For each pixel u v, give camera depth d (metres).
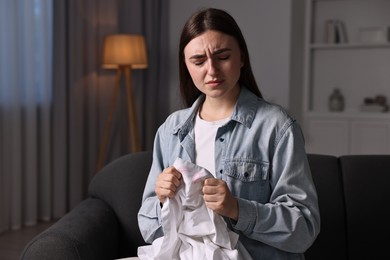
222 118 1.26
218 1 4.54
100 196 1.75
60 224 1.41
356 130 4.26
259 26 4.38
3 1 3.35
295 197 1.13
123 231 1.68
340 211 1.66
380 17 4.37
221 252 1.11
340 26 4.39
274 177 1.17
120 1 4.22
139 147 4.14
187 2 4.63
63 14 3.68
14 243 3.20
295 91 4.45
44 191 3.74
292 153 1.15
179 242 1.16
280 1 4.26
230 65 1.13
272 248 1.17
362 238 1.64
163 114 4.70
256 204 1.10
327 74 4.59
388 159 1.73
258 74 4.41
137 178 1.73
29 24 3.52
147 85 4.50
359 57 4.47
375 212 1.65
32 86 3.58
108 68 4.13
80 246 1.31
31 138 3.60
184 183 1.12
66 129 3.80
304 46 4.63
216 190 1.05
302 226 1.10
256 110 1.23
